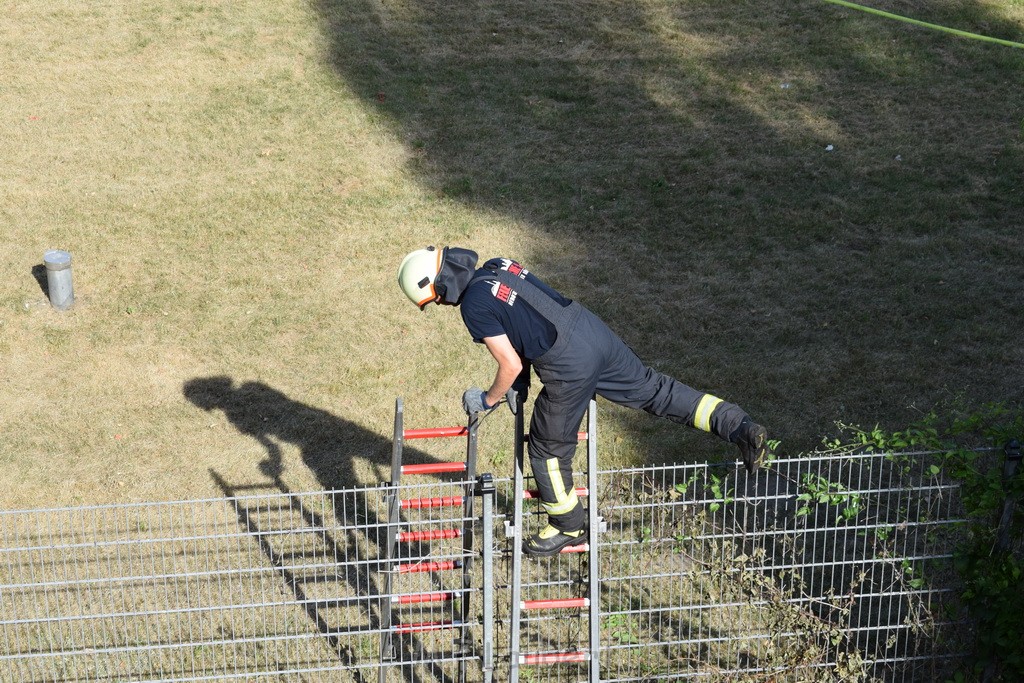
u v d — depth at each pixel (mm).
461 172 12656
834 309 10039
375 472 8078
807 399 8789
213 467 8133
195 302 10211
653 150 13133
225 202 11992
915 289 10352
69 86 14523
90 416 8703
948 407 8594
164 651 6426
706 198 12086
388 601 5922
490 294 5465
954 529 5875
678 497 7422
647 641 6406
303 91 14461
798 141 13312
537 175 12586
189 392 9000
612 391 5879
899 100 14352
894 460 6156
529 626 6543
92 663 6352
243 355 9453
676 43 15914
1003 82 14812
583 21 16516
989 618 5766
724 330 9742
